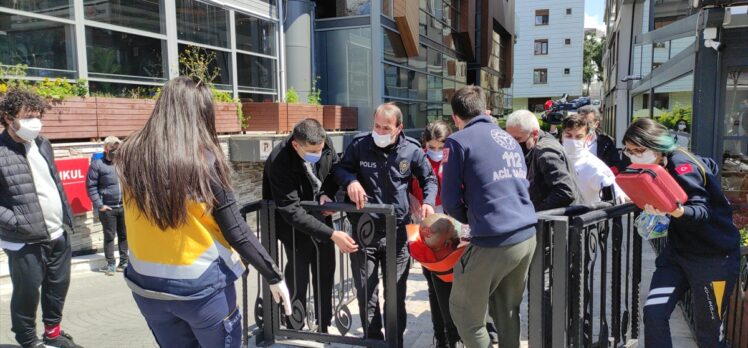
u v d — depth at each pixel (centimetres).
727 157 495
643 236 288
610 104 1814
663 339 269
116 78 843
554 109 608
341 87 1332
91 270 659
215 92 958
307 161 313
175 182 187
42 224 338
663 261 287
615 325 313
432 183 358
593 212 276
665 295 276
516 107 4241
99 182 636
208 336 208
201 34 1015
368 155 346
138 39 882
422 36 1608
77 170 671
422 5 1602
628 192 260
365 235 325
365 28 1288
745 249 320
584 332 291
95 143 698
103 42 820
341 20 1309
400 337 340
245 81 1145
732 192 495
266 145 933
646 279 489
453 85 1984
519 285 268
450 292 296
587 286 286
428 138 397
